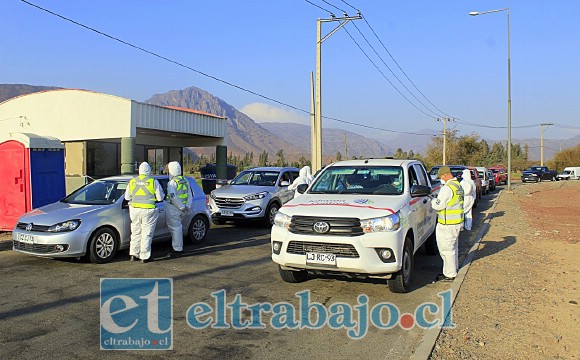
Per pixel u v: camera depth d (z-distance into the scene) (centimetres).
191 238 1095
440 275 792
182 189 938
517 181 5966
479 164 7094
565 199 2830
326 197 748
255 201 1345
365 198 728
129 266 857
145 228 884
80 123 2291
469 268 862
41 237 822
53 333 527
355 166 848
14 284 725
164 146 2900
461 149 7100
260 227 1403
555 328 554
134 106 2162
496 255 987
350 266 637
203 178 2744
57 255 823
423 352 477
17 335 520
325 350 493
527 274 816
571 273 825
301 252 664
